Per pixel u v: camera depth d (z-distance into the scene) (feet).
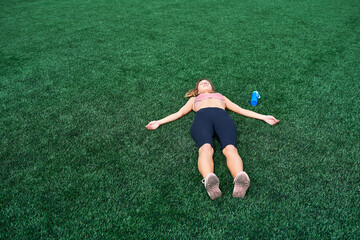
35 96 10.44
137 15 21.33
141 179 6.70
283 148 7.51
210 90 9.54
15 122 8.91
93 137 8.15
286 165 6.96
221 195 6.19
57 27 18.95
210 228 5.51
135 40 16.14
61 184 6.61
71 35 17.28
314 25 18.07
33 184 6.62
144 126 8.59
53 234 5.48
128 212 5.90
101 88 10.89
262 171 6.81
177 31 17.44
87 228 5.58
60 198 6.24
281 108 9.29
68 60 13.65
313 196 6.11
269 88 10.57
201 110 7.99
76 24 19.51
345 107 9.23
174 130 8.35
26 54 14.51
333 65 12.37
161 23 19.20
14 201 6.19
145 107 9.57
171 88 10.77
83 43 15.89
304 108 9.24
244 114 8.67
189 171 6.88
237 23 18.72
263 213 5.77
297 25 18.13
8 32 18.15
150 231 5.49
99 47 15.21
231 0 25.45
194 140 7.66
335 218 5.62
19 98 10.32
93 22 19.86
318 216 5.66
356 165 6.90
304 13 20.95
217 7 23.09
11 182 6.68
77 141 8.02
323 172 6.72
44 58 13.96
